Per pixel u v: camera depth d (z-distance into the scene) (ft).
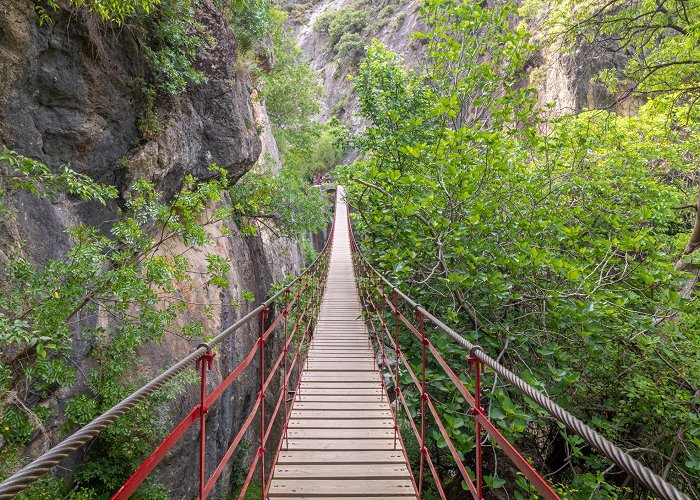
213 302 29.68
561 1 30.19
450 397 20.68
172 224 20.61
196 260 29.37
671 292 17.19
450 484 25.49
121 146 23.00
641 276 19.03
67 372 14.82
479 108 31.30
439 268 23.93
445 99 24.64
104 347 18.95
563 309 18.92
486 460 22.93
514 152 29.43
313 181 149.69
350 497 12.63
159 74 25.80
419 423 23.20
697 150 34.09
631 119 35.86
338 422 17.89
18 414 13.87
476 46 28.99
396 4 209.56
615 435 19.17
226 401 29.99
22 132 16.84
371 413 18.79
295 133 103.96
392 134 32.48
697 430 15.89
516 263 19.88
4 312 14.01
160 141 25.46
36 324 13.70
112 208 22.54
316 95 110.42
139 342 18.51
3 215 14.40
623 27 28.71
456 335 8.86
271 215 45.32
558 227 21.20
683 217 36.22
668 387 18.25
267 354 44.98
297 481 13.39
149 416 19.75
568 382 16.34
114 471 18.61
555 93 59.62
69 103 19.04
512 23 70.49
